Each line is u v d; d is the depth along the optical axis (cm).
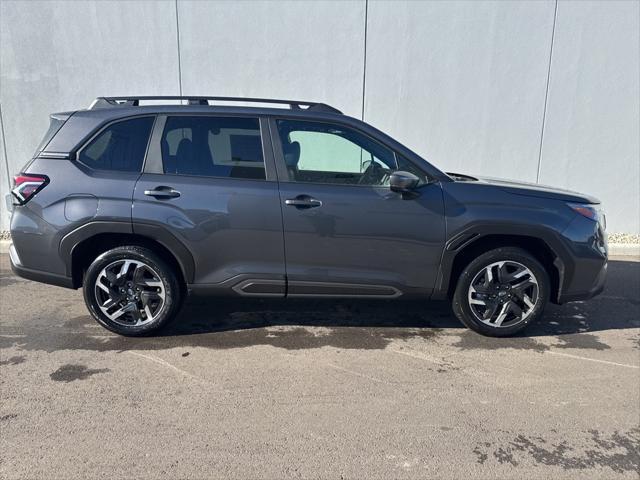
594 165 729
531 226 376
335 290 386
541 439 276
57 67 697
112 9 687
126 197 364
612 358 377
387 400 312
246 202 367
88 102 708
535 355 379
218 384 328
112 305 386
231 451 260
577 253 384
